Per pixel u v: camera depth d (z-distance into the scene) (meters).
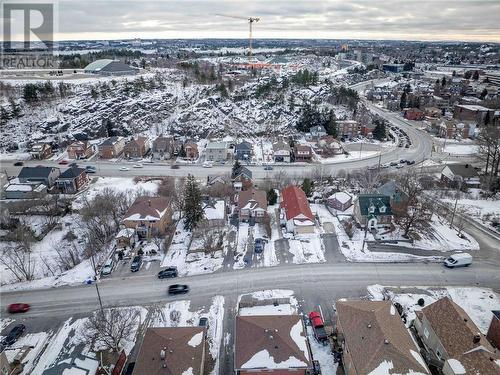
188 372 33.78
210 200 71.50
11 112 121.69
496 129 103.94
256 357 35.03
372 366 32.41
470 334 35.75
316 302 48.00
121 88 140.00
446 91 189.12
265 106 139.12
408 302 47.88
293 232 64.38
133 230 62.66
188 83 156.12
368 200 66.44
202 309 47.16
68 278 53.97
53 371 34.28
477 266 55.88
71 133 118.19
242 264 56.22
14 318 46.56
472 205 75.88
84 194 81.31
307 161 102.94
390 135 129.25
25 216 71.94
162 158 105.19
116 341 40.19
